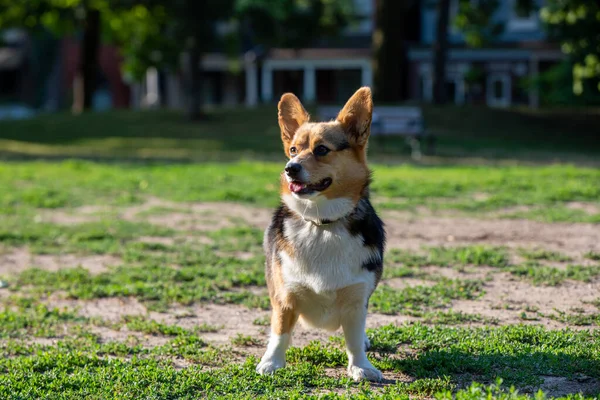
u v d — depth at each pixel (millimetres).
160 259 8664
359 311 4953
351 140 5023
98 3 28531
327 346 5695
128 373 4961
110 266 8367
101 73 43594
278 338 5098
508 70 36625
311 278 4867
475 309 6609
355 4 37562
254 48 36250
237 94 39938
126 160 19594
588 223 10047
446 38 28000
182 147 22609
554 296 6938
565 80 24766
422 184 13406
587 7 23297
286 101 5402
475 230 9852
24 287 7688
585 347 5297
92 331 6258
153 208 11734
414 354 5445
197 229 10359
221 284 7543
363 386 4773
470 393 4059
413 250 8875
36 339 6059
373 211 5188
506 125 25984
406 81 36875
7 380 4906
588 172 14602
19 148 22750
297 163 4781
